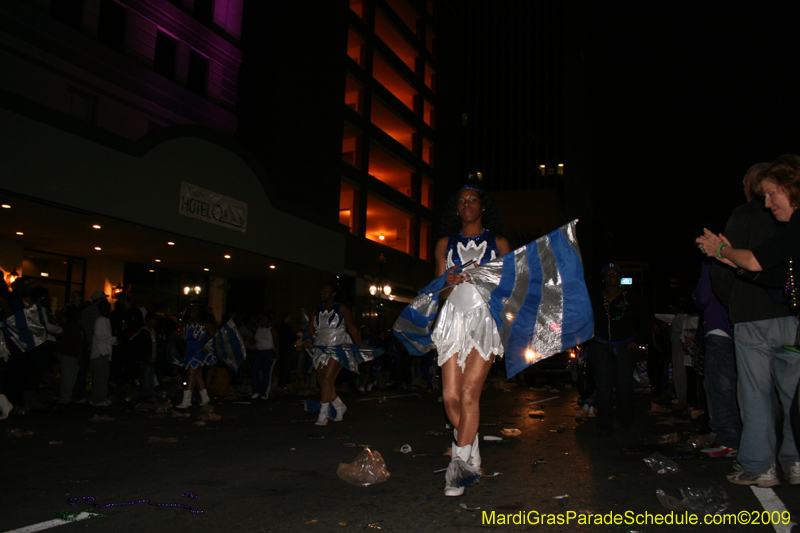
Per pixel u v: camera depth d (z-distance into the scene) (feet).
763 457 12.47
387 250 101.55
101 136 44.16
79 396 33.06
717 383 16.74
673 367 32.27
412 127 114.83
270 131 78.18
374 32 104.83
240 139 79.77
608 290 21.80
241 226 59.31
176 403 33.12
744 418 12.75
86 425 23.45
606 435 20.86
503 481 13.38
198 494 12.27
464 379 12.59
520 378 57.93
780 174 11.23
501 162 216.95
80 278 63.16
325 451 17.57
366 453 14.47
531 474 14.14
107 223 47.09
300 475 14.15
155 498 11.95
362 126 98.53
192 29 71.92
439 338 12.89
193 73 73.05
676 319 32.04
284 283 78.89
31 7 52.54
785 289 11.32
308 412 26.48
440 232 14.56
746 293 12.50
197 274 76.64
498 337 12.88
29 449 17.80
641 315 21.44
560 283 13.46
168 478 13.80
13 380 28.32
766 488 12.21
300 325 77.20
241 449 17.90
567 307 13.43
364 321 92.84
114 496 12.11
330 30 91.61
